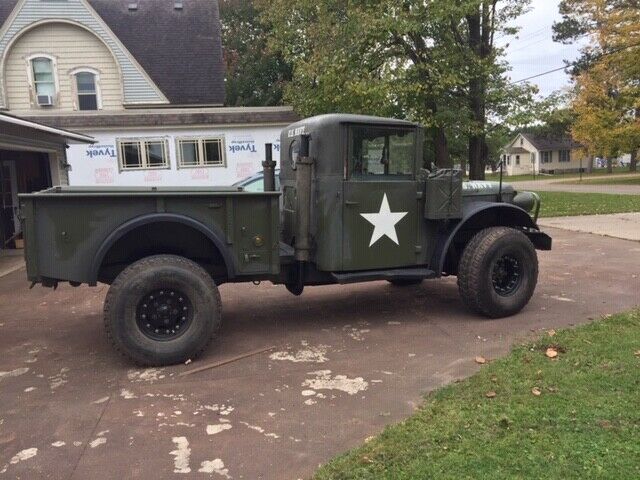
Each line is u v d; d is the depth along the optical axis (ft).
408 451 10.14
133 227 14.87
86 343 17.54
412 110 52.49
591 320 18.03
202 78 71.46
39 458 10.51
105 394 13.46
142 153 54.08
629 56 109.60
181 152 54.70
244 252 16.11
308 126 17.46
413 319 19.27
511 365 14.05
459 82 51.42
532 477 9.16
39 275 14.82
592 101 122.21
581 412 11.26
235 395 13.21
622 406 11.46
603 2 115.03
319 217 17.16
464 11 49.67
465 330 17.76
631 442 10.07
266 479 9.66
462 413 11.52
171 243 16.34
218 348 16.66
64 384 14.15
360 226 17.40
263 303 21.99
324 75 54.85
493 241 18.38
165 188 17.28
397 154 17.76
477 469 9.44
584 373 13.28
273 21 76.89
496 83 55.57
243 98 116.47
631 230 40.70
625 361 13.88
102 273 16.37
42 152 43.88
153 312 15.20
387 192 17.63
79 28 65.31
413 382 13.67
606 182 124.77
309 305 21.58
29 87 64.90
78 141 43.68
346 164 17.01
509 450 9.98
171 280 15.06
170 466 10.14
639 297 21.04
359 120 16.94
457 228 18.22
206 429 11.53
